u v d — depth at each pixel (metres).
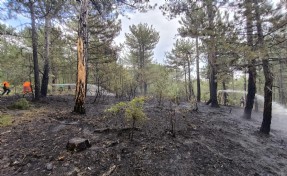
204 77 23.73
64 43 15.81
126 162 4.30
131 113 5.21
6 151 4.38
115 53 15.05
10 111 7.88
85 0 7.71
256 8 6.96
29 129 5.74
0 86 16.73
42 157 4.20
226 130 7.93
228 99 25.20
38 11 10.41
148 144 5.14
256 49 7.10
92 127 6.07
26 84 12.36
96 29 14.64
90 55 15.42
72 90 23.61
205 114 11.12
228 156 5.46
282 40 6.88
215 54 8.80
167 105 11.98
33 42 10.89
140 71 22.11
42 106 9.65
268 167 5.43
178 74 24.75
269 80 8.52
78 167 3.96
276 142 7.86
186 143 5.61
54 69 20.11
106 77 14.55
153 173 4.12
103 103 11.47
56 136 5.27
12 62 14.60
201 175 4.36
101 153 4.48
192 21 8.66
